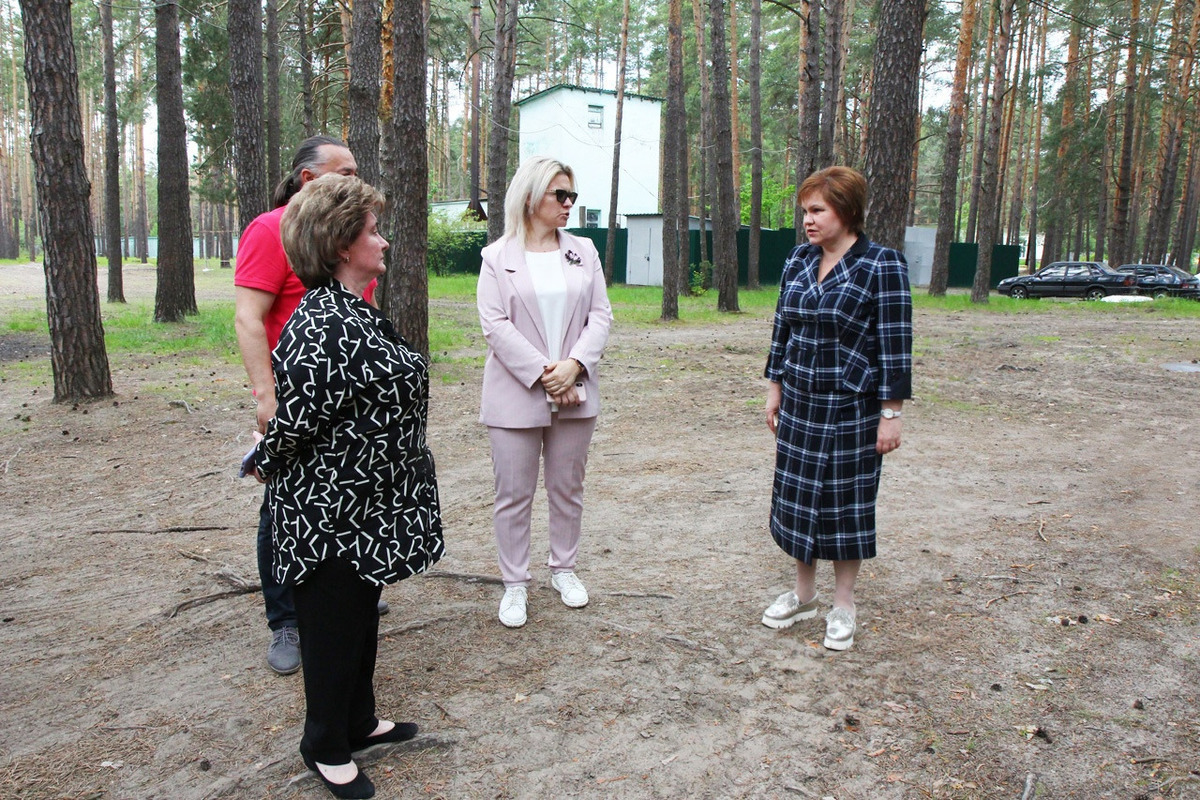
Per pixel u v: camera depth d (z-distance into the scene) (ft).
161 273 47.67
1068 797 7.57
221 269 138.51
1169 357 38.09
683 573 12.88
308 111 62.18
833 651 10.32
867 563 13.16
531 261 10.98
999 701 9.17
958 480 18.03
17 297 69.92
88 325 24.57
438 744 8.40
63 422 22.54
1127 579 12.52
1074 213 142.92
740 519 15.44
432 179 153.89
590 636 10.76
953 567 13.00
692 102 116.88
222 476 18.20
